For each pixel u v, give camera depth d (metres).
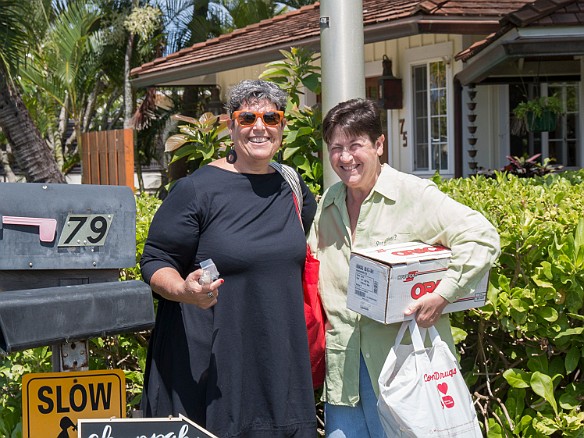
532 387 3.57
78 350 3.04
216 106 15.87
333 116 3.19
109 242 2.95
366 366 3.21
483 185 5.25
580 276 3.52
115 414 3.07
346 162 3.18
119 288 2.89
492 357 3.90
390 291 2.98
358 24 4.54
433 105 10.98
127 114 22.48
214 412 3.06
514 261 3.68
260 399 3.11
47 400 2.99
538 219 3.88
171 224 3.10
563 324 3.59
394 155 12.02
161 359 3.17
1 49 13.53
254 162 3.16
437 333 3.11
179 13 22.64
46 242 2.85
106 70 23.33
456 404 3.05
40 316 2.72
